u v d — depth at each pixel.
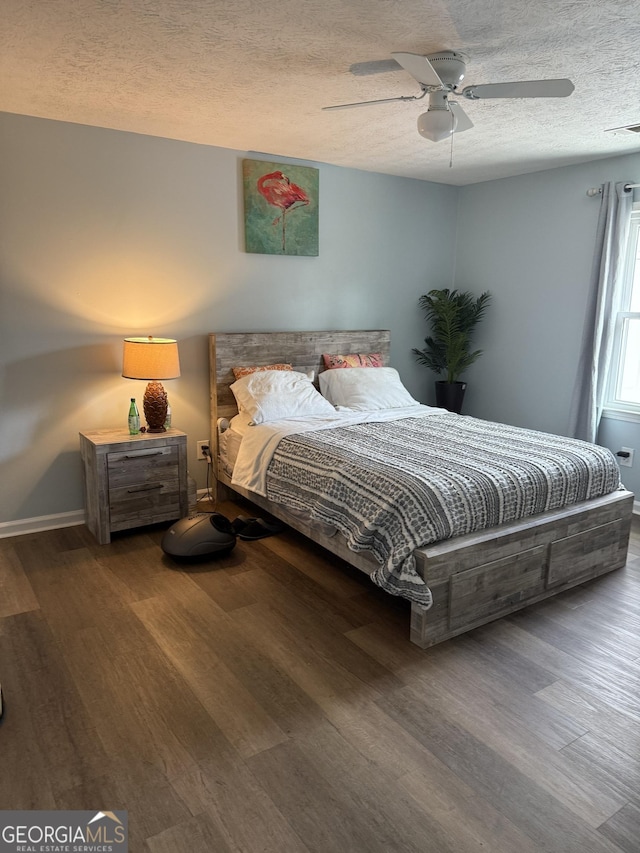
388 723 2.09
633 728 2.09
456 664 2.45
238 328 4.43
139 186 3.84
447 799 1.76
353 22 2.24
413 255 5.30
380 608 2.89
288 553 3.53
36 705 2.17
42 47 2.46
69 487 3.90
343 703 2.20
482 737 2.03
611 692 2.28
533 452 3.22
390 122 3.51
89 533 3.79
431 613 2.54
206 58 2.58
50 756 1.92
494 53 2.52
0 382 3.57
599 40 2.38
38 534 3.77
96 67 2.68
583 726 2.09
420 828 1.66
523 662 2.47
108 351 3.90
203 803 1.74
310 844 1.61
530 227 4.88
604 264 4.26
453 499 2.61
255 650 2.53
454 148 4.08
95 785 1.80
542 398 4.95
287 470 3.37
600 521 3.18
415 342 5.50
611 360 4.49
